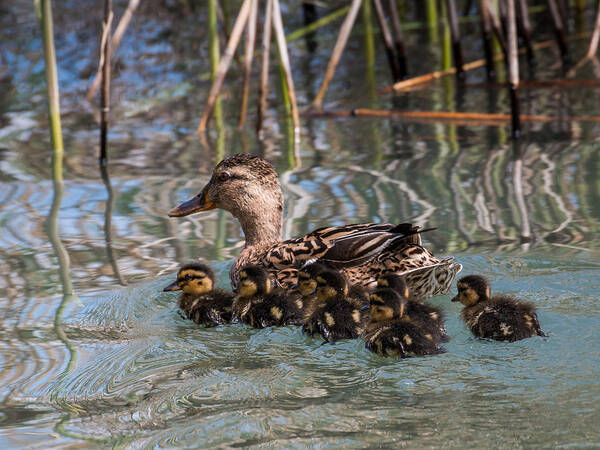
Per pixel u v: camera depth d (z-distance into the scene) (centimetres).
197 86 2109
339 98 1969
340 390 762
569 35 2373
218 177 1142
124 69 2233
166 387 787
